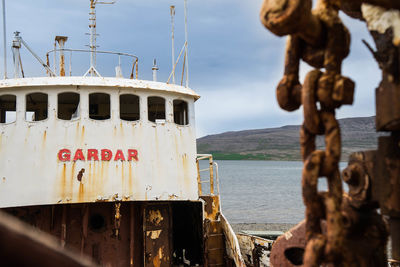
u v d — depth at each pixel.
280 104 2.10
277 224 38.03
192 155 9.83
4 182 8.34
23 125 8.57
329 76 1.86
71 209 9.06
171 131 9.52
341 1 2.01
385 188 1.99
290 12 1.73
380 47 2.04
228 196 71.75
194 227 11.64
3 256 0.84
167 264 9.55
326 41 1.94
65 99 10.98
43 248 0.90
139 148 9.05
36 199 8.33
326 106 1.88
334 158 1.81
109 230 9.21
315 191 1.79
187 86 10.59
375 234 2.18
